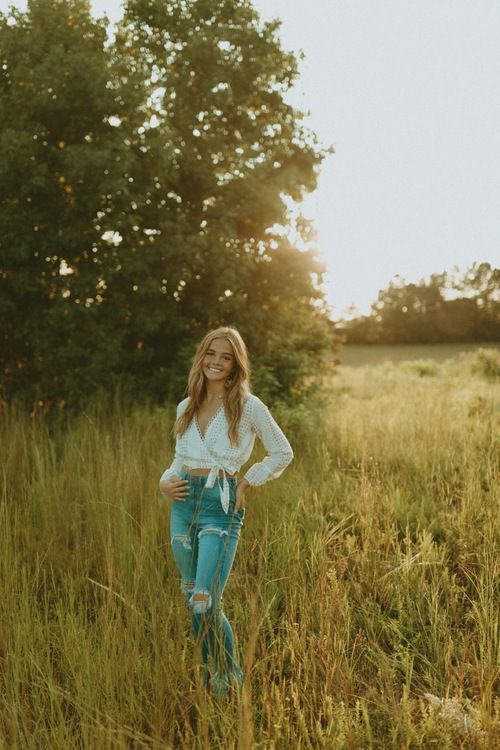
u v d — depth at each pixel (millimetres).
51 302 9312
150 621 3109
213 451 2801
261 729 2383
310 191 10883
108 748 2150
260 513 4574
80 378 8828
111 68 8602
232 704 2451
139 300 9188
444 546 4281
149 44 9836
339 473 6102
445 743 2389
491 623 3055
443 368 22625
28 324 9094
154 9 9484
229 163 10328
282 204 9633
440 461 6316
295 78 10539
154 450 5832
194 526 2826
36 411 8852
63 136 9102
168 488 2844
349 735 2312
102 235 9172
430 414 8141
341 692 2695
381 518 4758
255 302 10555
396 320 64125
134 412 7711
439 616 3338
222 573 2719
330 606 3127
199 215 9828
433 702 2596
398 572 3852
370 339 65125
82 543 4270
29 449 6031
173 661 2709
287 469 5945
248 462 5637
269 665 2967
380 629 3398
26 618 2982
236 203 9773
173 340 9992
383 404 10297
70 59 8367
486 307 62188
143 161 9023
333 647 2885
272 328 10672
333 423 8016
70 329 8867
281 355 10438
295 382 10414
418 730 2490
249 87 9984
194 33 9375
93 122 8820
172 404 8586
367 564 3910
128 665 2646
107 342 8922
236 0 9828
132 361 9383
